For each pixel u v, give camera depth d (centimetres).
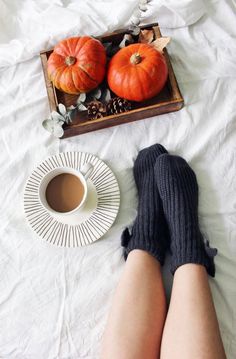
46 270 59
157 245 58
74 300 57
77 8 70
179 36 68
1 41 71
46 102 67
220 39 67
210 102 65
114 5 68
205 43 67
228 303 55
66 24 68
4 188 63
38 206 60
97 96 63
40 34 70
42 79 68
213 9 69
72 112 61
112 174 61
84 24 67
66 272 59
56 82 61
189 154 63
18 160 64
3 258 60
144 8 66
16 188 63
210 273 55
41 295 58
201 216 60
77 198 58
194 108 64
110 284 58
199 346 46
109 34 65
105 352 50
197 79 66
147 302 52
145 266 55
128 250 58
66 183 59
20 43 68
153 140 65
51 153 65
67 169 58
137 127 65
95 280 58
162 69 59
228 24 69
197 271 53
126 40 64
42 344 56
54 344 56
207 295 51
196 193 61
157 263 57
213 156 63
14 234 61
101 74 61
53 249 60
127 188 63
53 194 58
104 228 59
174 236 58
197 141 64
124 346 49
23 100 67
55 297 58
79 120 63
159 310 53
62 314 57
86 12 69
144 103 64
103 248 59
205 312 49
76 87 60
